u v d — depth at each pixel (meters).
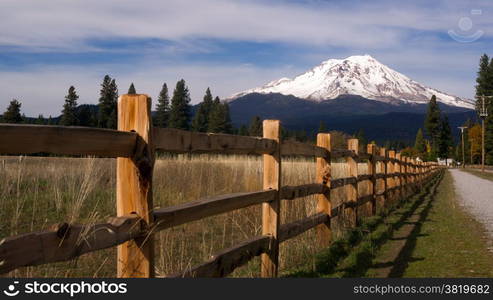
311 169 8.66
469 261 5.31
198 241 5.21
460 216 9.45
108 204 5.75
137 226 2.32
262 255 4.06
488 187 20.42
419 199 13.88
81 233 1.97
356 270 4.88
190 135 2.88
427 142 107.81
